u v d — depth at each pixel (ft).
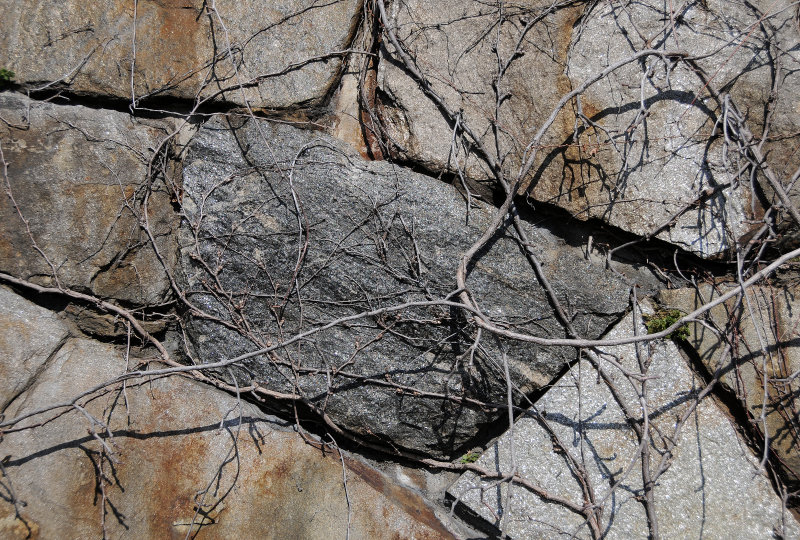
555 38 10.41
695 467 9.37
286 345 9.57
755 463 9.28
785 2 9.93
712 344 9.66
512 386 9.98
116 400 9.46
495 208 10.43
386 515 9.68
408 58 10.61
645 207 10.05
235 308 10.03
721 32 10.02
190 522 9.21
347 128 10.85
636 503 9.34
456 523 10.00
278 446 9.78
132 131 9.95
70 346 9.57
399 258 10.05
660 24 10.18
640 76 10.16
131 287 9.84
